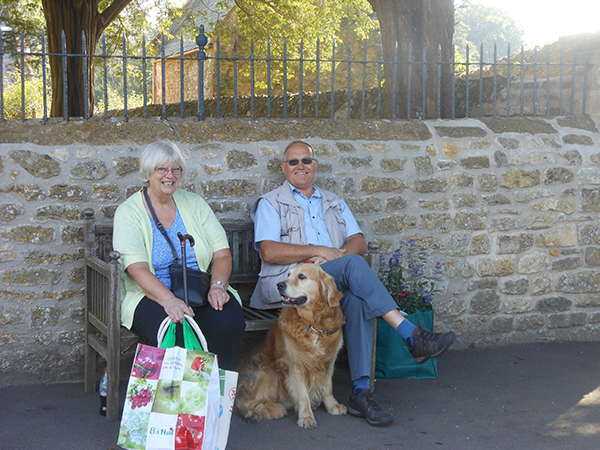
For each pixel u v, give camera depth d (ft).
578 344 16.33
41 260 12.76
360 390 11.39
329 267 11.76
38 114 54.13
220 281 11.16
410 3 18.62
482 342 16.06
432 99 18.56
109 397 10.68
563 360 14.87
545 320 16.49
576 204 16.48
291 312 11.10
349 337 11.50
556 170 16.25
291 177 13.30
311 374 11.16
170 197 11.64
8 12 39.19
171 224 11.54
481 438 10.33
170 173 11.10
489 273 15.97
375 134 15.35
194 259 11.50
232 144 14.15
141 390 8.66
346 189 14.96
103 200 13.16
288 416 11.40
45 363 13.00
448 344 10.60
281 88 52.13
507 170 15.96
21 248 12.64
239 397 11.65
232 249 14.08
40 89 55.52
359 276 11.30
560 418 11.23
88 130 13.21
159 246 11.25
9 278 12.60
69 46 29.66
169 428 8.53
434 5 18.44
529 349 15.84
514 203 16.05
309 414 10.93
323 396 11.59
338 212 13.64
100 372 13.42
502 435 10.45
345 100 28.55
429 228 15.56
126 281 11.22
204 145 13.92
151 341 10.10
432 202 15.55
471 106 19.58
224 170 14.06
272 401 11.35
